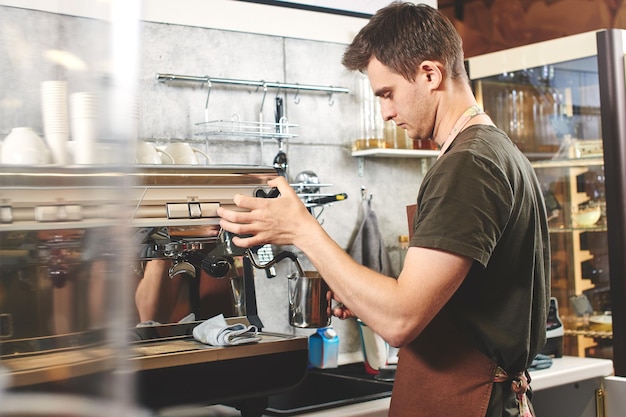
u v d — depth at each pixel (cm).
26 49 31
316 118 262
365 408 185
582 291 274
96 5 27
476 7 371
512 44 361
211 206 159
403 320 125
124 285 28
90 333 28
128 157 27
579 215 276
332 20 267
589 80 270
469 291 138
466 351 141
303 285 163
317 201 233
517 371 142
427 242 124
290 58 256
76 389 28
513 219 134
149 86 223
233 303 191
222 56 239
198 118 234
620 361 256
